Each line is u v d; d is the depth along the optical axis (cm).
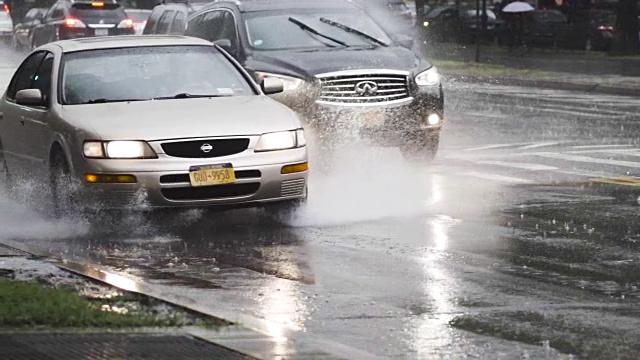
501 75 4612
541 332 999
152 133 1453
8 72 4666
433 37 7450
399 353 936
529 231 1473
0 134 1761
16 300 991
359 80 1975
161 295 1069
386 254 1340
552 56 5962
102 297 1035
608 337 983
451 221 1546
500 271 1245
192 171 1444
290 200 1503
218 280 1220
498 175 1980
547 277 1216
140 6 6291
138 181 1437
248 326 944
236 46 2103
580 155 2248
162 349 856
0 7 6538
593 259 1304
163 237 1462
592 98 3750
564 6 7275
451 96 3828
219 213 1598
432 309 1086
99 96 1585
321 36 2109
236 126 1477
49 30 5306
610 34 6444
